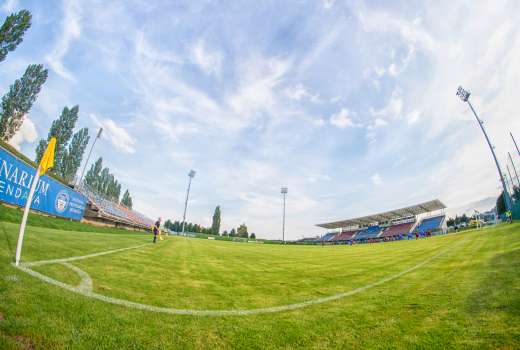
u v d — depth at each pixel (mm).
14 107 30094
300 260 13664
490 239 17172
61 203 19891
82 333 2686
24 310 2922
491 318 3436
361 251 22250
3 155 12953
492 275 6082
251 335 3148
